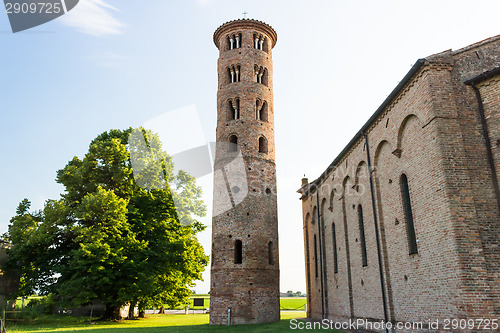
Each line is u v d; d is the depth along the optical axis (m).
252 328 27.50
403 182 21.06
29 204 35.78
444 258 16.53
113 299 33.91
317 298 37.59
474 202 16.31
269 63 41.25
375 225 23.70
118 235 31.73
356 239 27.59
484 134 17.20
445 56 18.27
